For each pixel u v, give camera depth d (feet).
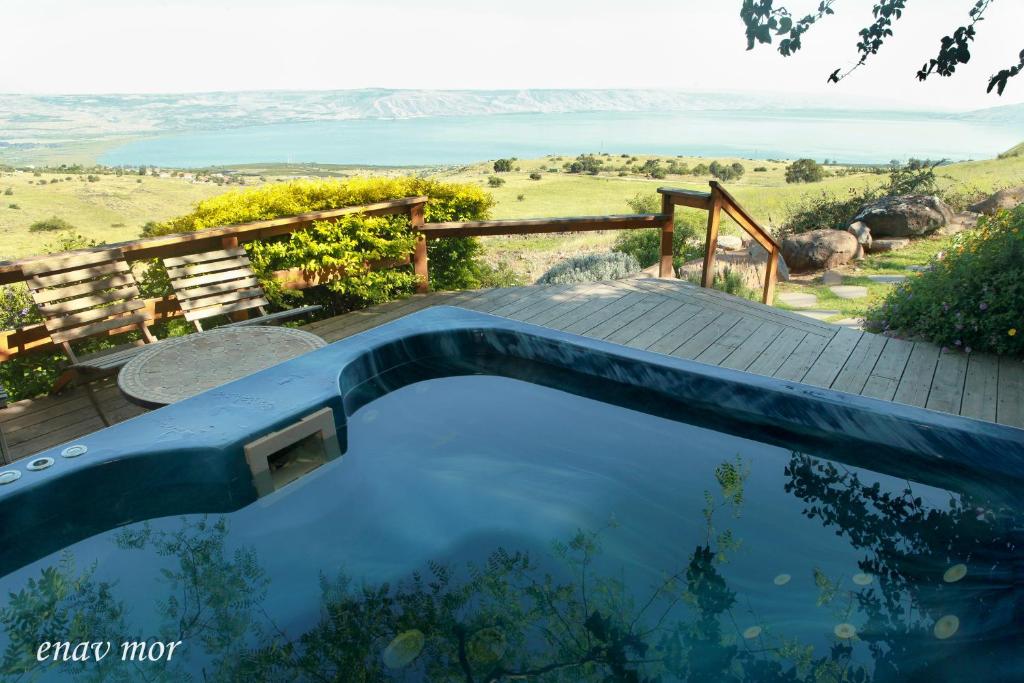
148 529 5.59
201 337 9.17
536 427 7.63
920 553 5.30
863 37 8.05
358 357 7.65
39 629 4.67
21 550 4.93
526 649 4.63
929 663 4.25
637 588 5.21
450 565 5.56
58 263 9.90
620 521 6.01
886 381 9.71
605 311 13.11
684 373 7.27
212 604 5.00
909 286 13.57
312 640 4.72
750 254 24.41
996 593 4.79
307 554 5.60
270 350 8.64
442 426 7.68
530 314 13.08
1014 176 42.09
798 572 5.25
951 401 9.07
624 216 15.20
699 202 14.44
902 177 33.12
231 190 15.49
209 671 4.42
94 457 5.34
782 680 4.22
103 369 8.95
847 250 24.95
